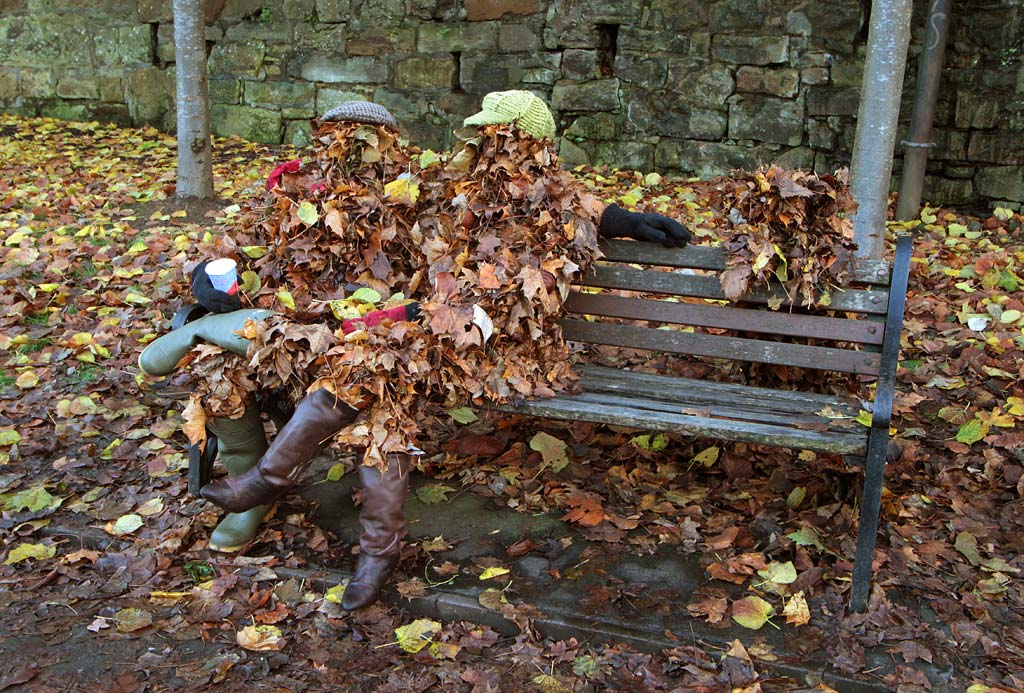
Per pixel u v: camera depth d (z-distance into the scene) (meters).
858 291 2.83
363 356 2.48
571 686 2.32
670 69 6.75
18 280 4.71
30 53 8.73
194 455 2.93
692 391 3.02
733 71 6.58
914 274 4.86
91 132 8.34
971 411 3.56
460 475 3.31
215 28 8.16
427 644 2.47
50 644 2.43
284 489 2.53
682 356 4.09
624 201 5.83
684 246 3.04
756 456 3.33
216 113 8.29
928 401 3.71
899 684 2.29
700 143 6.78
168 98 8.45
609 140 7.05
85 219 5.72
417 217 3.22
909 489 3.15
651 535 2.92
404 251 3.19
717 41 6.58
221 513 3.00
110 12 8.45
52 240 5.25
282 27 7.94
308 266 3.05
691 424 2.66
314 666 2.40
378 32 7.64
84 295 4.59
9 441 3.39
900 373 3.89
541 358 2.97
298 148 7.95
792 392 3.04
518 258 2.88
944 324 4.30
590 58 6.98
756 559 2.75
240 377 2.67
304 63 7.92
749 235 2.88
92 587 2.68
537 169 3.05
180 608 2.60
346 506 3.11
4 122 8.49
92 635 2.48
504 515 3.05
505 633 2.54
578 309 3.14
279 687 2.32
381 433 2.52
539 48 7.14
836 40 6.29
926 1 5.98
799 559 2.76
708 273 4.71
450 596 2.61
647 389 3.02
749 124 6.61
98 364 4.02
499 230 2.97
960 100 5.95
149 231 5.50
